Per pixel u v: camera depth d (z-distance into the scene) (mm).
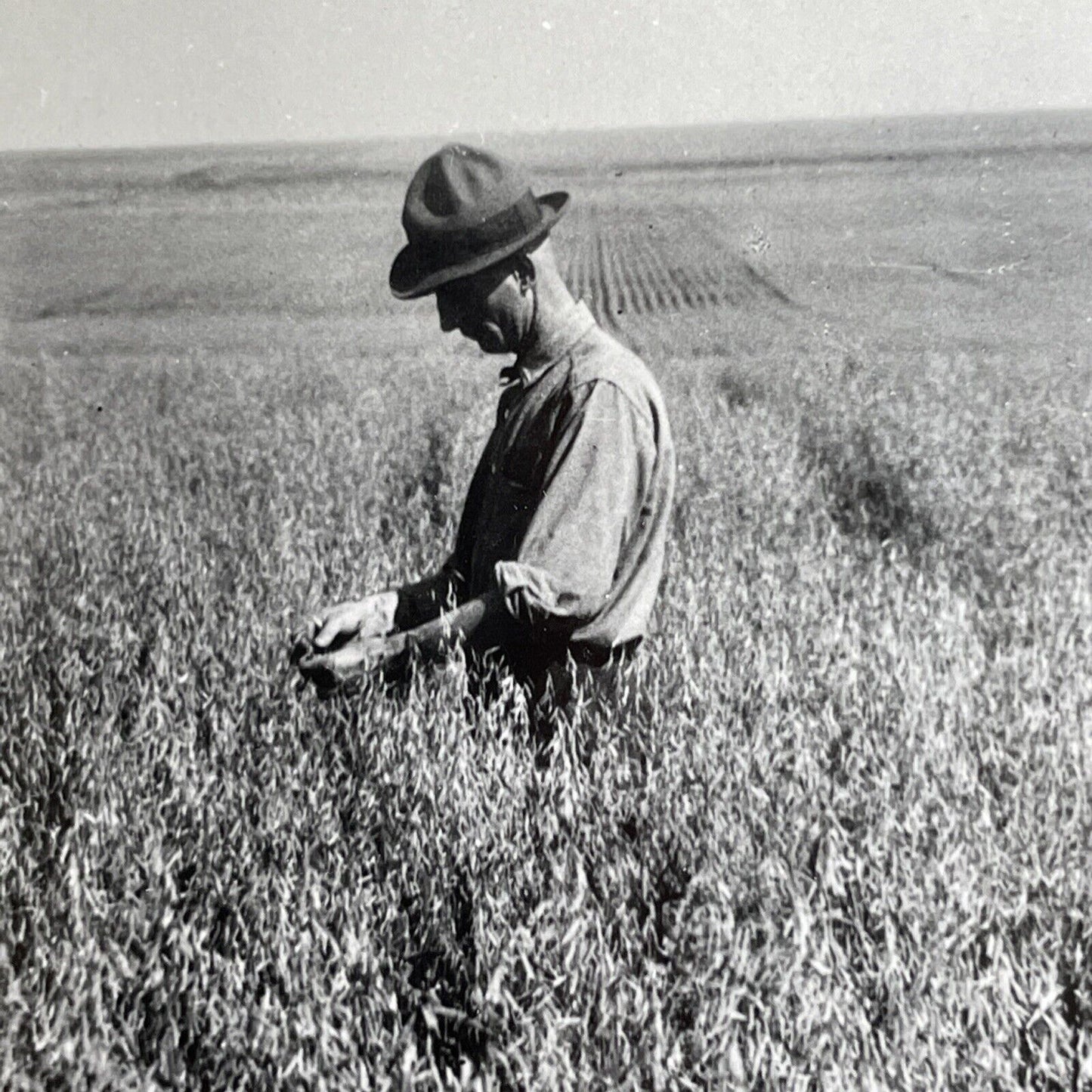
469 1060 2043
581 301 3258
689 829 2727
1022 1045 2186
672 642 3715
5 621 4809
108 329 23656
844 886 2516
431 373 13906
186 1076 2076
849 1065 2025
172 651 4234
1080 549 5859
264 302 27219
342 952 2309
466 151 3113
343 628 3301
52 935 2418
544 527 3047
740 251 30328
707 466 7555
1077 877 2594
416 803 2850
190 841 2840
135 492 8625
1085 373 13914
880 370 14047
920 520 6840
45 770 3480
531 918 2332
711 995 2150
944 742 3131
